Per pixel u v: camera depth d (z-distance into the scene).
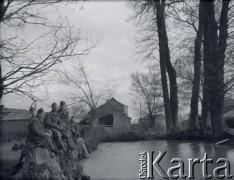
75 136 18.48
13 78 8.13
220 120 26.17
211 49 26.39
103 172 13.55
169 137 36.97
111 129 43.59
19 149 19.41
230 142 24.80
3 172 9.45
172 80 39.62
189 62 37.19
